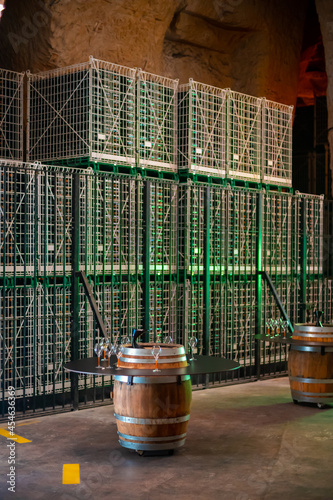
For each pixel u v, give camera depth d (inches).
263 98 432.8
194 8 468.1
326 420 299.0
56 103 369.7
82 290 335.9
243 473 222.7
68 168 346.3
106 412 309.7
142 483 212.4
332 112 475.2
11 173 316.8
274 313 431.5
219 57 516.7
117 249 352.5
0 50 422.0
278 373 422.9
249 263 416.5
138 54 447.5
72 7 402.6
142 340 351.6
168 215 374.9
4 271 285.9
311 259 460.8
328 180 708.0
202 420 297.6
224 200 399.5
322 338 324.2
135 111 370.3
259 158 431.2
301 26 546.3
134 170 366.3
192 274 373.4
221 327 388.5
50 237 329.1
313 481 214.8
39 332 315.0
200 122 394.3
